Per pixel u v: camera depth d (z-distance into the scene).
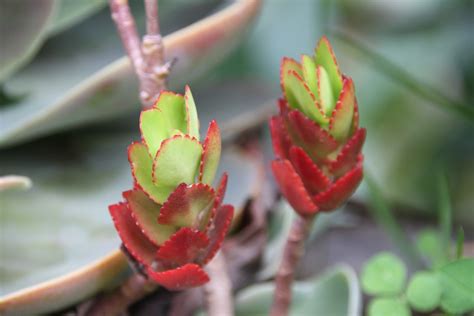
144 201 0.32
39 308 0.37
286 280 0.38
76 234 0.41
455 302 0.39
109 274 0.38
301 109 0.35
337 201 0.35
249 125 0.47
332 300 0.42
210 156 0.32
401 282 0.41
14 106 0.44
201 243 0.33
